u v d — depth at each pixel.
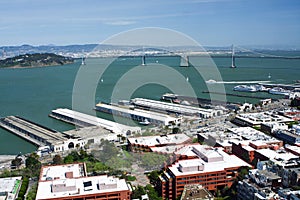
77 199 107.25
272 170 127.50
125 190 110.31
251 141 169.12
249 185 116.00
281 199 106.06
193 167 124.56
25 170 151.00
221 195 125.19
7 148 199.62
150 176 134.25
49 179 121.50
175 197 122.31
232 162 134.62
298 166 127.94
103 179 114.75
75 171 129.25
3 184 133.88
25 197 127.88
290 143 179.88
